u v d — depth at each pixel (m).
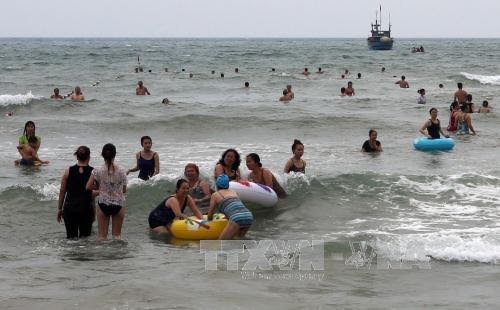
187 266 7.86
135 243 9.11
